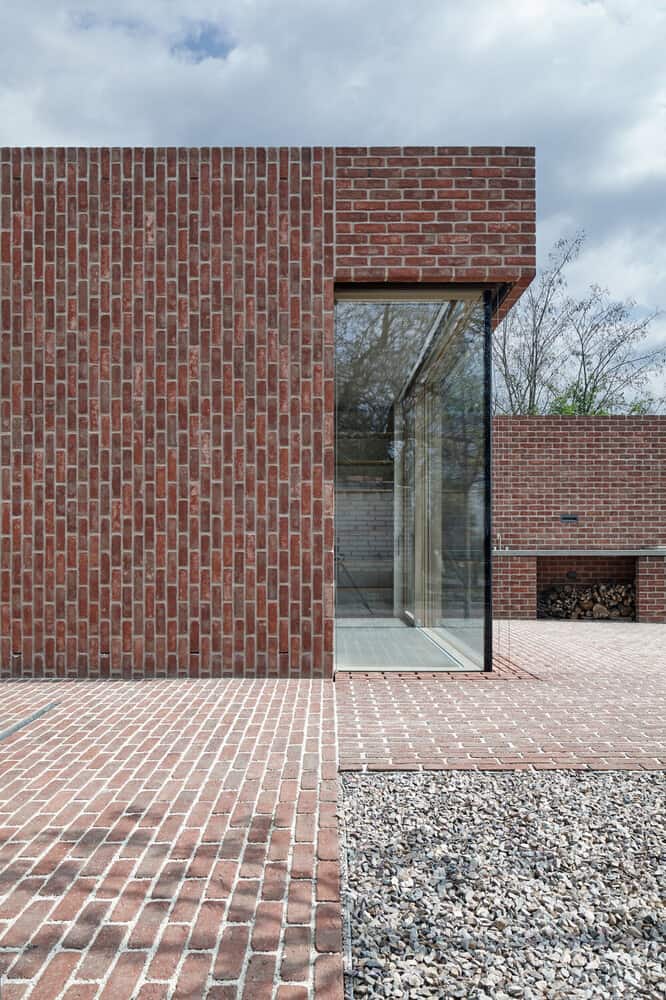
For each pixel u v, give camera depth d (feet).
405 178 23.20
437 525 24.73
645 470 43.34
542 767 14.29
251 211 23.25
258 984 7.55
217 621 22.85
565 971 7.95
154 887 9.48
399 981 7.72
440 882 9.87
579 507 43.29
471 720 17.76
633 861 10.54
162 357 23.11
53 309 23.16
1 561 22.98
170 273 23.16
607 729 17.03
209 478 22.99
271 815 11.76
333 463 23.15
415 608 24.34
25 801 12.34
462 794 13.00
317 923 8.67
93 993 7.39
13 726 16.85
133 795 12.62
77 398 23.08
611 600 43.73
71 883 9.57
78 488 23.03
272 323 23.16
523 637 34.94
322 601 22.90
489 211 23.13
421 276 23.08
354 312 23.97
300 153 23.25
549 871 10.22
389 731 16.75
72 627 22.89
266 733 16.49
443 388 24.59
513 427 43.50
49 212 23.26
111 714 18.17
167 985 7.53
